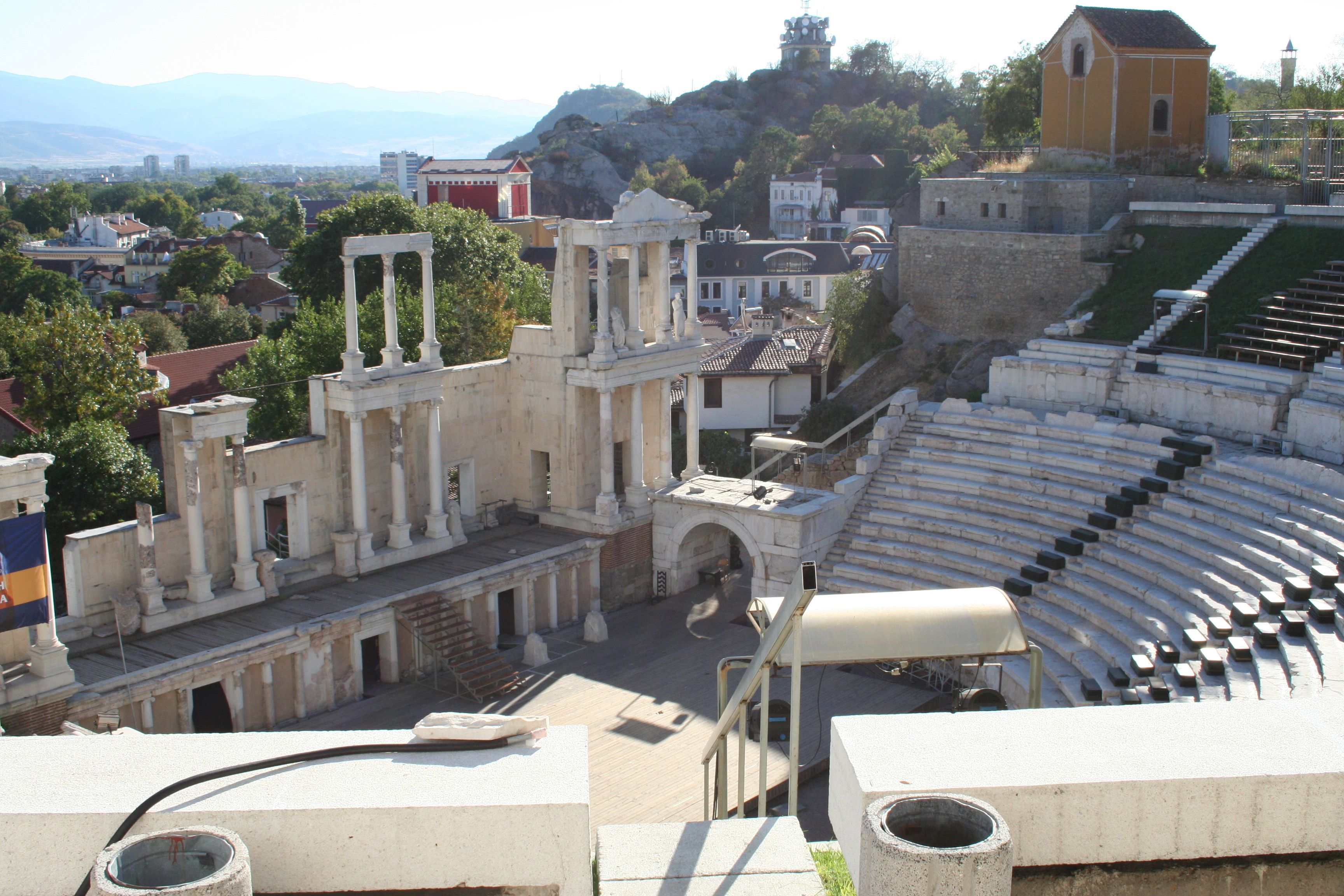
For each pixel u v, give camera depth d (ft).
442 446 145.59
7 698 96.43
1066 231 185.16
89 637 113.70
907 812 23.80
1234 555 109.70
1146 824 25.53
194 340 364.17
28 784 26.20
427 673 129.70
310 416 141.79
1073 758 26.27
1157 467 126.41
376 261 245.45
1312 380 126.72
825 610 43.75
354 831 25.36
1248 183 180.86
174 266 465.47
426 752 27.81
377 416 138.21
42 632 99.14
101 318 212.84
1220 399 133.39
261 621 119.34
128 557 117.08
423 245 137.08
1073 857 25.62
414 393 136.98
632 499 152.76
